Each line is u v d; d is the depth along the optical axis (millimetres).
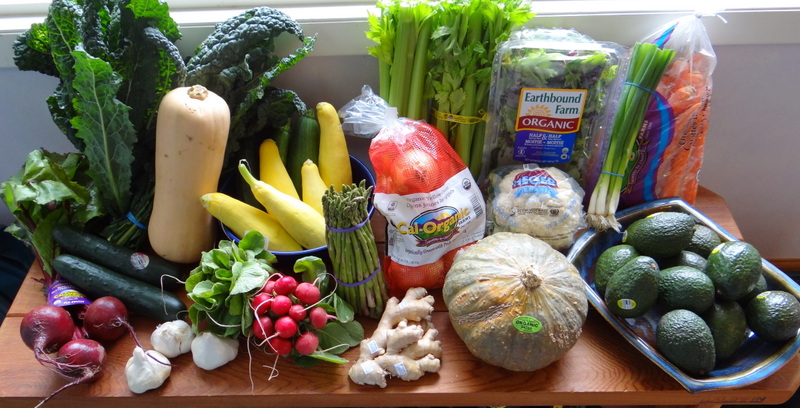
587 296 854
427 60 963
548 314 754
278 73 954
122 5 896
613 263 862
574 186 970
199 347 822
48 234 936
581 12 1018
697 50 968
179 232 915
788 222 1384
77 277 886
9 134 1167
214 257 853
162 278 899
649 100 946
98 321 830
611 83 937
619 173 977
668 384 814
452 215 889
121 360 853
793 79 1104
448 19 909
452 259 934
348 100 1149
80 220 949
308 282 889
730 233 1014
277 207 899
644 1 1041
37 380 823
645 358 849
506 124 976
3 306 1209
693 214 976
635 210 1001
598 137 997
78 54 782
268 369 847
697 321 757
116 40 919
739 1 1015
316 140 1056
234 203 901
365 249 825
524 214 929
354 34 1026
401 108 996
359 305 891
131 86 931
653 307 872
